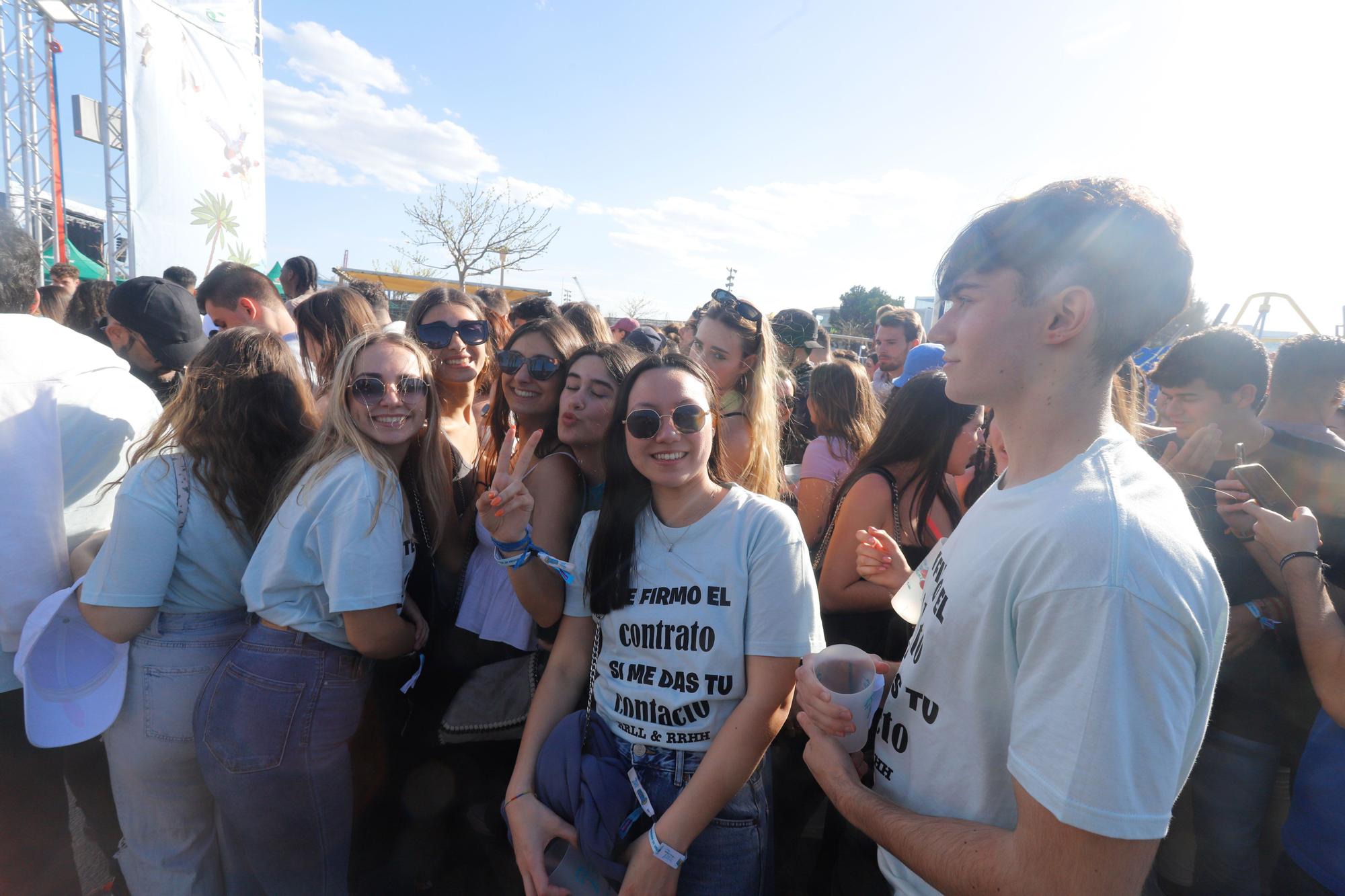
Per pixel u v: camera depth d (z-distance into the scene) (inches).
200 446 68.5
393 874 85.7
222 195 378.0
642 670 58.7
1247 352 80.9
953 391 40.1
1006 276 37.1
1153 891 85.9
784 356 192.2
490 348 125.2
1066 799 30.5
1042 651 32.5
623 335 233.8
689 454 57.7
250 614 72.7
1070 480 34.9
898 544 83.9
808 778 85.0
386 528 66.7
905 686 44.1
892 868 46.8
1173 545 31.3
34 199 452.1
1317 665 60.2
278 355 74.0
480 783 83.4
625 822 55.2
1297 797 65.5
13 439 66.4
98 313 168.9
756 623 56.6
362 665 71.1
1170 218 35.4
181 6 350.0
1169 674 30.2
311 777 67.1
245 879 72.2
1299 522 62.2
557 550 71.9
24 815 71.6
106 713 69.1
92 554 75.3
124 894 87.6
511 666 77.2
